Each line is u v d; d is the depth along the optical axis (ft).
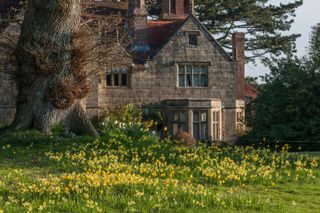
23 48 77.66
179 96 143.74
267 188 49.37
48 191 42.14
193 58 144.97
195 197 42.22
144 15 147.74
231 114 146.92
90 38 88.17
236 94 158.10
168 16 159.94
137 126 80.28
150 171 51.88
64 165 55.11
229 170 54.08
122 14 154.51
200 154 64.80
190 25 145.18
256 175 52.06
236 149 73.20
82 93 79.20
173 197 41.96
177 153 65.36
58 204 39.29
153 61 142.61
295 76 119.85
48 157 61.11
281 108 120.06
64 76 77.82
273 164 59.00
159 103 142.51
